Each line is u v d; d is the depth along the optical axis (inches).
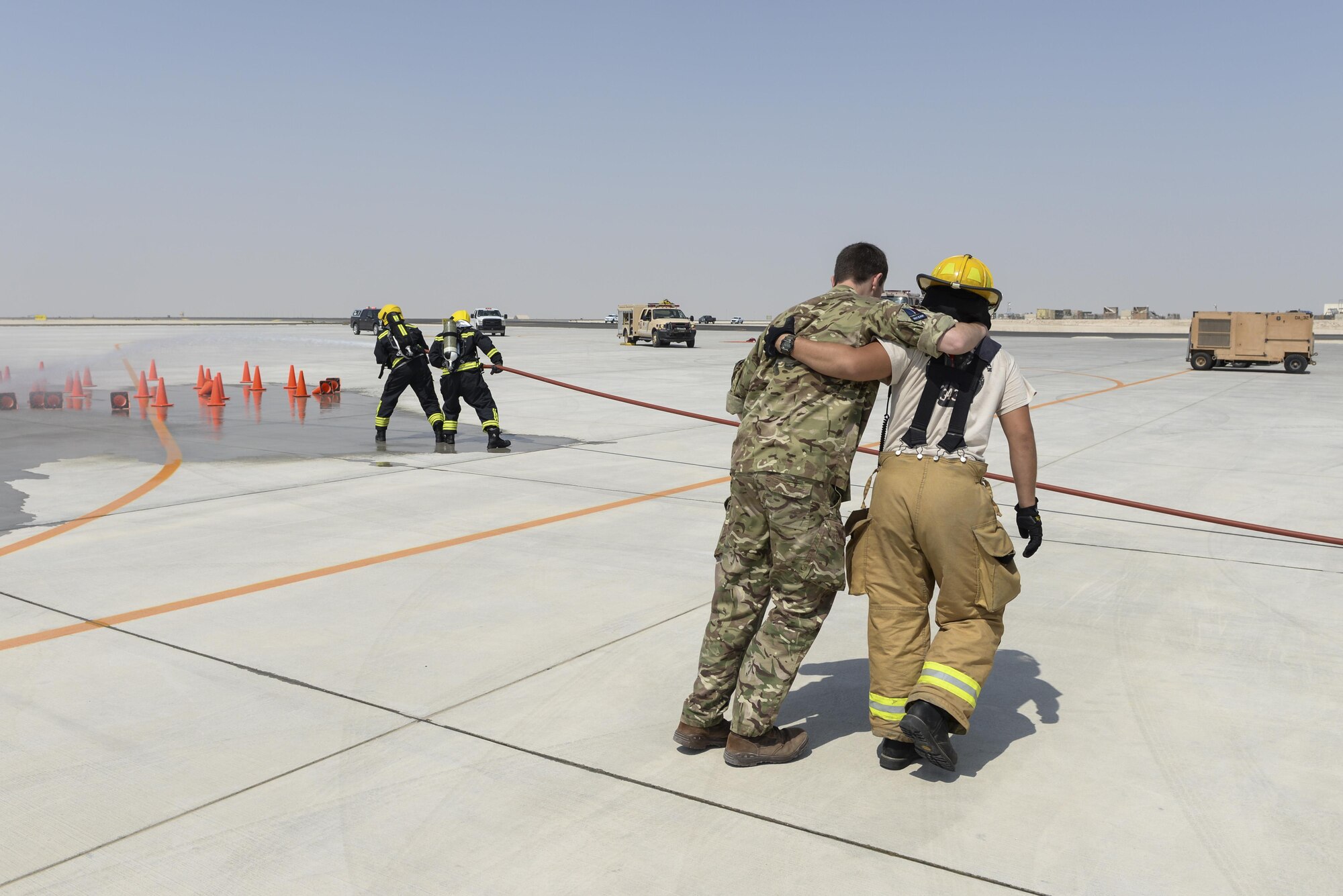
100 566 223.1
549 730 136.3
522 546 245.3
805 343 116.4
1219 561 234.1
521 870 101.0
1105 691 152.7
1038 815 113.3
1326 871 101.5
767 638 123.6
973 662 118.2
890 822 111.3
